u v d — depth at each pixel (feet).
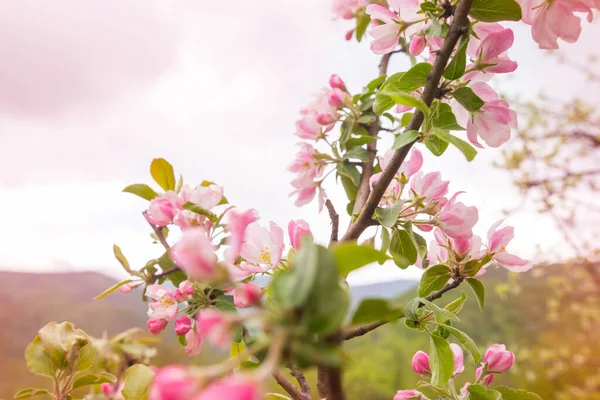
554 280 11.82
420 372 3.01
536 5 2.78
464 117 2.92
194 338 2.88
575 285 11.46
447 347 2.82
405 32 3.00
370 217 2.74
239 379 1.51
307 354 1.66
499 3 2.69
